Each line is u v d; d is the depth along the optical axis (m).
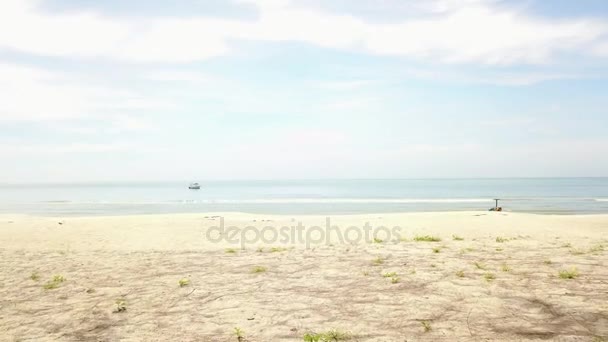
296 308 5.84
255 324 5.17
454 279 7.32
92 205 44.38
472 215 22.06
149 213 32.66
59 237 15.01
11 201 56.00
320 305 5.95
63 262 10.03
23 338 4.81
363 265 8.92
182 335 4.82
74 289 7.22
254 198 61.62
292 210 34.44
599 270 7.85
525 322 4.97
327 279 7.65
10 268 9.29
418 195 67.75
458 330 4.73
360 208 36.31
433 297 6.20
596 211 31.66
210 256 10.69
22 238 14.84
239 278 7.93
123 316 5.62
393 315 5.38
